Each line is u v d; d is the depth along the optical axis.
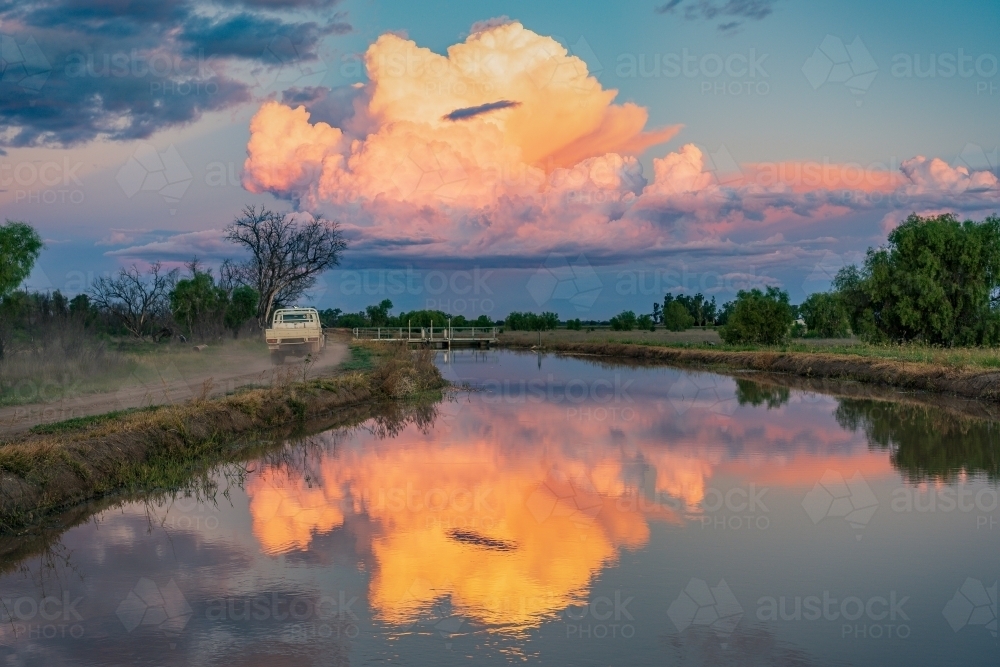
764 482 13.31
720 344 57.41
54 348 25.22
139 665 6.58
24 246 31.61
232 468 14.53
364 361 37.50
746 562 9.26
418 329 82.75
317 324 35.75
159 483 12.88
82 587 8.45
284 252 51.16
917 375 29.81
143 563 9.18
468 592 8.31
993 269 41.06
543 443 17.38
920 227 42.28
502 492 12.66
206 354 38.19
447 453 16.17
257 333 51.41
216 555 9.46
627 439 17.91
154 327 48.41
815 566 9.10
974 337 40.47
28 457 11.38
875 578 8.75
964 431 18.89
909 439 17.77
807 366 37.19
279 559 9.34
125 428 14.14
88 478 12.12
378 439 18.05
